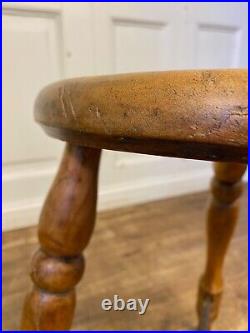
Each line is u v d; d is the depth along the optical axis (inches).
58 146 38.9
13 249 33.0
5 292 26.0
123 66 40.7
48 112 9.4
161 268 30.1
